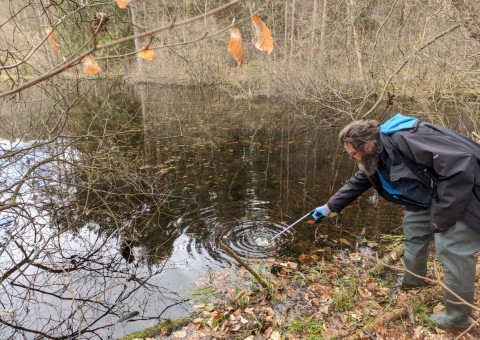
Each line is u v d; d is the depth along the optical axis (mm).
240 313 2865
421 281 2920
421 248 2736
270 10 14672
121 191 5285
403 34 8469
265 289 3117
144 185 5668
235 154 7438
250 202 5148
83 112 10164
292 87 11281
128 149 7496
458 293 2270
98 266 3760
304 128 9609
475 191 2107
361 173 2836
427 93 7078
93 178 5223
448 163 2027
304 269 3557
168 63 16109
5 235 4090
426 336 2414
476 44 5602
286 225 4484
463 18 5301
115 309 3117
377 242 4020
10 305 3186
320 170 6492
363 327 2549
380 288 3043
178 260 3818
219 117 11070
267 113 11516
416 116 7086
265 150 7738
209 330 2719
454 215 2094
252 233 4305
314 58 10953
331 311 2816
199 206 5031
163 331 2713
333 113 10539
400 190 2410
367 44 9859
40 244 4047
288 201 5180
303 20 12938
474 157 2064
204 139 8547
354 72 10227
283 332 2637
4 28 3951
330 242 4055
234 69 15797
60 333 2854
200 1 13438
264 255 3846
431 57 6379
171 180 5969
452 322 2379
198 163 6844
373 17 9172
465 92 6551
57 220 4441
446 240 2221
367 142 2275
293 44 13367
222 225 4508
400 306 2746
